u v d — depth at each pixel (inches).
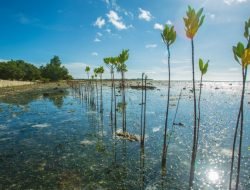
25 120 952.3
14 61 4480.8
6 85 2962.6
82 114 1095.0
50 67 4589.1
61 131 775.7
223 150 574.6
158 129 793.6
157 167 478.6
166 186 400.8
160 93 2316.7
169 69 437.1
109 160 517.0
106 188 393.4
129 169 469.4
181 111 1167.6
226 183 406.6
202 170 460.8
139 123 887.1
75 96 1955.0
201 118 986.1
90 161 510.6
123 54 649.0
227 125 852.0
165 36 386.3
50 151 576.1
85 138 692.1
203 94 2349.9
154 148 596.1
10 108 1261.1
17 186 397.7
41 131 775.7
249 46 221.5
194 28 279.6
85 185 402.9
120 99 1737.2
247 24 218.5
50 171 458.3
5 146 615.5
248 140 660.7
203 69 337.4
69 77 5123.0
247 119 960.3
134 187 398.3
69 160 516.1
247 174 438.9
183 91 2701.8
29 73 4224.9
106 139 681.0
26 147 607.2
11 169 467.8
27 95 1956.2
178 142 644.1
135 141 657.0
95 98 1824.6
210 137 693.3
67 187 395.2
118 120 948.6
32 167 477.7
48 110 1208.8
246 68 231.5
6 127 831.1
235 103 1518.2
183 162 502.3
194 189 388.2
